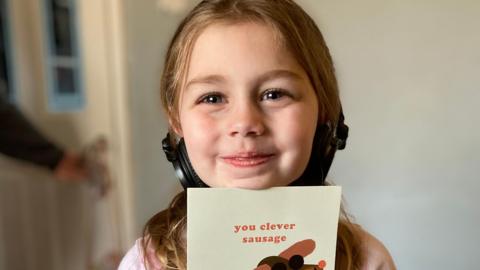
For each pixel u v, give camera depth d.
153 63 1.38
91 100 1.46
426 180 1.19
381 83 1.17
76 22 1.41
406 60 1.14
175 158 0.51
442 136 1.15
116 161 1.50
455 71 1.11
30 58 1.33
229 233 0.43
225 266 0.44
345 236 0.57
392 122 1.18
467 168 1.15
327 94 0.50
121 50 1.43
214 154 0.44
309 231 0.44
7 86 1.28
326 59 0.50
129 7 1.38
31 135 1.28
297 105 0.44
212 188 0.43
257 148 0.42
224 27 0.43
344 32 1.17
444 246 1.21
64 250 1.48
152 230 0.58
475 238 1.17
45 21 1.35
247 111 0.42
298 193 0.43
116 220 1.53
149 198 1.49
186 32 0.48
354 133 1.22
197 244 0.43
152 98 1.40
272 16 0.44
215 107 0.43
